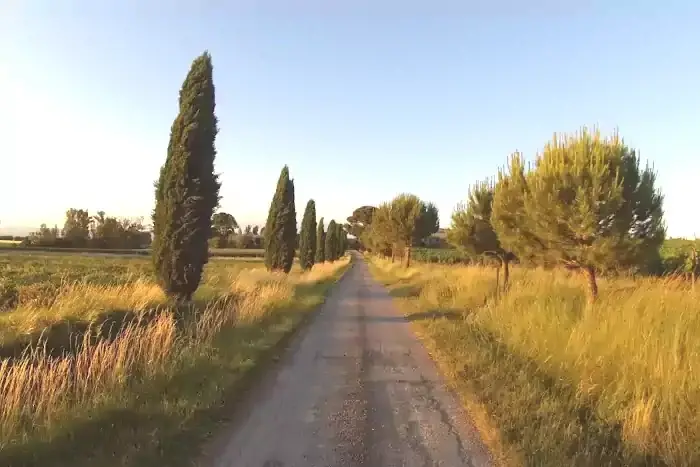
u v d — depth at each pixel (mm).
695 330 7391
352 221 137375
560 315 9938
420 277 27625
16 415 5227
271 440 5379
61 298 10266
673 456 4738
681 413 5312
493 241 17109
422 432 5668
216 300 13531
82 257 51219
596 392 6414
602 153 10297
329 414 6258
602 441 5148
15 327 8180
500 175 14422
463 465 4824
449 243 19484
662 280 12727
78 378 6234
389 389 7422
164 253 12242
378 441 5402
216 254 75500
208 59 12898
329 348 10469
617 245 9945
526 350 8828
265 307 13617
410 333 12430
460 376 7852
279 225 27469
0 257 44844
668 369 6117
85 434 5078
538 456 4773
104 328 8938
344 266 56062
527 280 17234
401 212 35594
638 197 10266
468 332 11211
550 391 6711
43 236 76000
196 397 6352
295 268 41156
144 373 7000
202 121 12648
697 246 18266
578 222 10109
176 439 5156
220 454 5000
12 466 4363
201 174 12555
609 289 12836
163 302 11383
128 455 4668
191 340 8727
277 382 7723
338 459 4934
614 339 7621
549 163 10938
